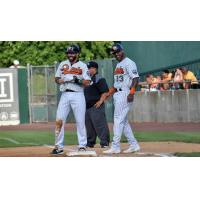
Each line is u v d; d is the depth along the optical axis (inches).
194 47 2982.3
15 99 3255.4
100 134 1747.0
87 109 1747.0
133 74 1518.2
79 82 1521.9
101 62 3078.2
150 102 2925.7
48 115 3280.0
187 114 2763.3
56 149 1551.4
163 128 2444.6
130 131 1560.0
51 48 3853.3
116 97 1536.7
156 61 3166.8
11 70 3250.5
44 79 3277.6
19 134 2361.0
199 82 2787.9
